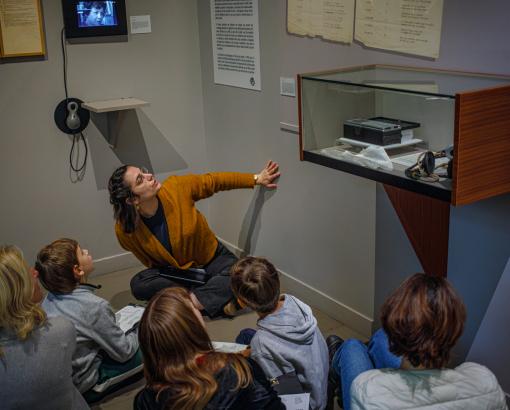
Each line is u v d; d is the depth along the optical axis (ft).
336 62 9.05
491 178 6.46
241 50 11.19
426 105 6.52
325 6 9.00
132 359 8.55
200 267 11.26
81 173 12.07
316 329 6.90
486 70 6.94
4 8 10.52
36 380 5.88
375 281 9.39
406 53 7.89
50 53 11.16
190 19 12.33
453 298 4.75
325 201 10.01
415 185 6.79
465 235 7.69
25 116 11.25
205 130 13.14
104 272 12.83
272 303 6.70
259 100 11.05
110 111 11.80
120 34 11.68
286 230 11.21
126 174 9.82
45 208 11.91
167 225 10.48
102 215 12.55
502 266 7.34
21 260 5.89
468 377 4.70
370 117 7.27
